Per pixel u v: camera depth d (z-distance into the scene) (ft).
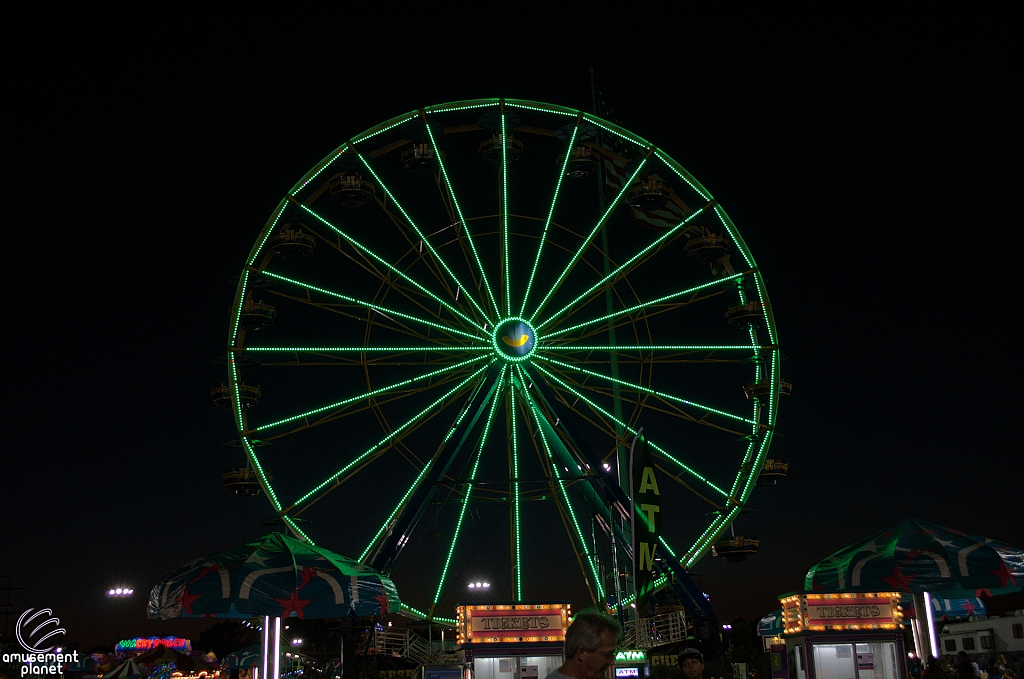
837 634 63.26
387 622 99.60
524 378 107.14
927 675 60.59
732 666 87.81
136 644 130.62
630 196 114.21
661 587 104.42
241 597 54.44
